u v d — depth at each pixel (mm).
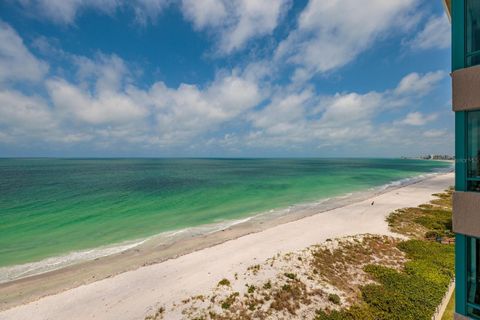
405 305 15320
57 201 49062
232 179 90062
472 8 7324
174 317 14891
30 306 16875
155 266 22328
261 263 21000
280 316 14734
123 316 15422
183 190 63156
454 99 7559
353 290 17375
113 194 56812
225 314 14898
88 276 20938
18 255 25047
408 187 68750
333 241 25109
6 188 65188
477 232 7234
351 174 114812
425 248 23656
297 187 70500
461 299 7746
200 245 27453
